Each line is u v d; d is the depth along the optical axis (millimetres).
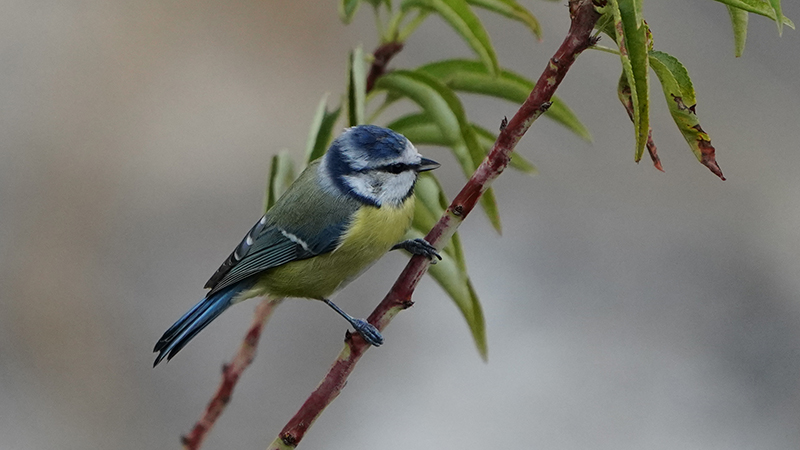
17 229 11336
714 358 10133
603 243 11375
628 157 12391
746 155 12125
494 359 10109
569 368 10016
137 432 9820
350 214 6371
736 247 11320
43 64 13211
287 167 6316
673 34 13125
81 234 11430
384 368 10109
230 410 9734
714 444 9305
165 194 11930
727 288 10867
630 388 9820
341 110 5801
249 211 11820
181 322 6473
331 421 9695
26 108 12633
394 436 9484
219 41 13789
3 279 10852
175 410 9938
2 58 13148
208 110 12922
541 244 11359
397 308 4449
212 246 11391
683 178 12172
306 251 6473
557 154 12383
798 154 12188
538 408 9648
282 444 4281
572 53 3930
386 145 6223
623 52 3482
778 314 10562
